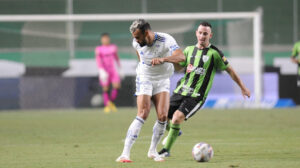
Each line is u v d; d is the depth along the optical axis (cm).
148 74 2664
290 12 8988
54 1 8850
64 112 6950
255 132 4241
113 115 6244
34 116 6269
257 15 7288
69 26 8288
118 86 7256
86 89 7794
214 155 2880
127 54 8112
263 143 3469
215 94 7700
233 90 7700
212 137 3906
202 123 5112
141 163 2556
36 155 2972
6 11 8738
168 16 7262
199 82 2980
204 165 2455
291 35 8931
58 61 8050
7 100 7612
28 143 3638
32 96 7675
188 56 3052
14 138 3975
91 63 7962
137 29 2505
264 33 8950
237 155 2867
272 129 4469
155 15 7275
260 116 5894
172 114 3053
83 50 8212
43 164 2589
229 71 3009
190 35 8012
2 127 4884
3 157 2892
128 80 7800
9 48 8238
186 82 3011
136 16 7250
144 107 2633
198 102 2953
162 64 2634
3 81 7669
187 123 5122
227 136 3966
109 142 3662
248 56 8031
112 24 8381
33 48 8112
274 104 7488
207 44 3042
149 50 2597
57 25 8275
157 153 2770
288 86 7756
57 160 2741
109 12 9050
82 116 6162
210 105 7556
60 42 8181
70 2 8675
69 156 2908
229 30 8138
